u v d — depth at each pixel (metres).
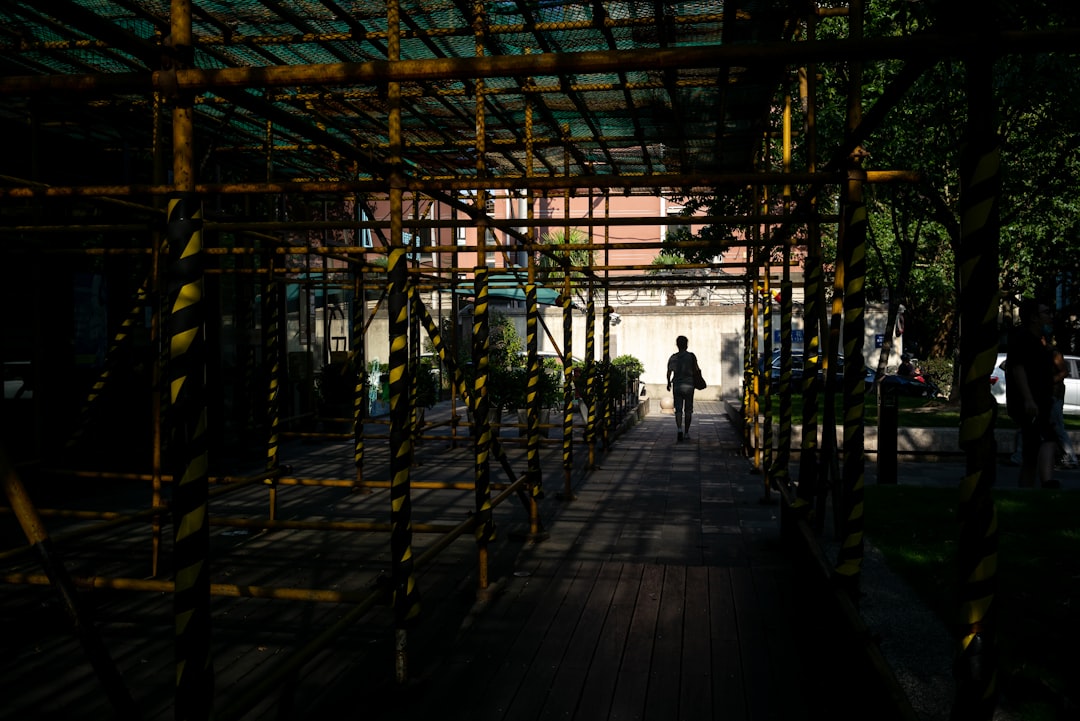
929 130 13.96
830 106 13.59
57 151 9.18
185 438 2.62
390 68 2.85
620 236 28.33
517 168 10.50
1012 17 4.29
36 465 8.19
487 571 5.60
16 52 6.22
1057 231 17.89
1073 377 19.50
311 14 5.76
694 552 6.59
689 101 7.66
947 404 17.22
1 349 8.59
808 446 5.88
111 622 4.91
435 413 19.20
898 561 5.24
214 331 10.91
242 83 2.77
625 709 3.72
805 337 5.91
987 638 2.03
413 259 11.48
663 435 15.55
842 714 3.39
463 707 3.76
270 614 5.10
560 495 8.90
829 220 5.88
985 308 1.98
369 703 3.79
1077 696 3.05
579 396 14.45
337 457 11.90
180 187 2.62
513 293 19.95
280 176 11.81
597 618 4.97
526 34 6.30
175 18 2.71
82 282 9.58
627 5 5.64
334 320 16.41
